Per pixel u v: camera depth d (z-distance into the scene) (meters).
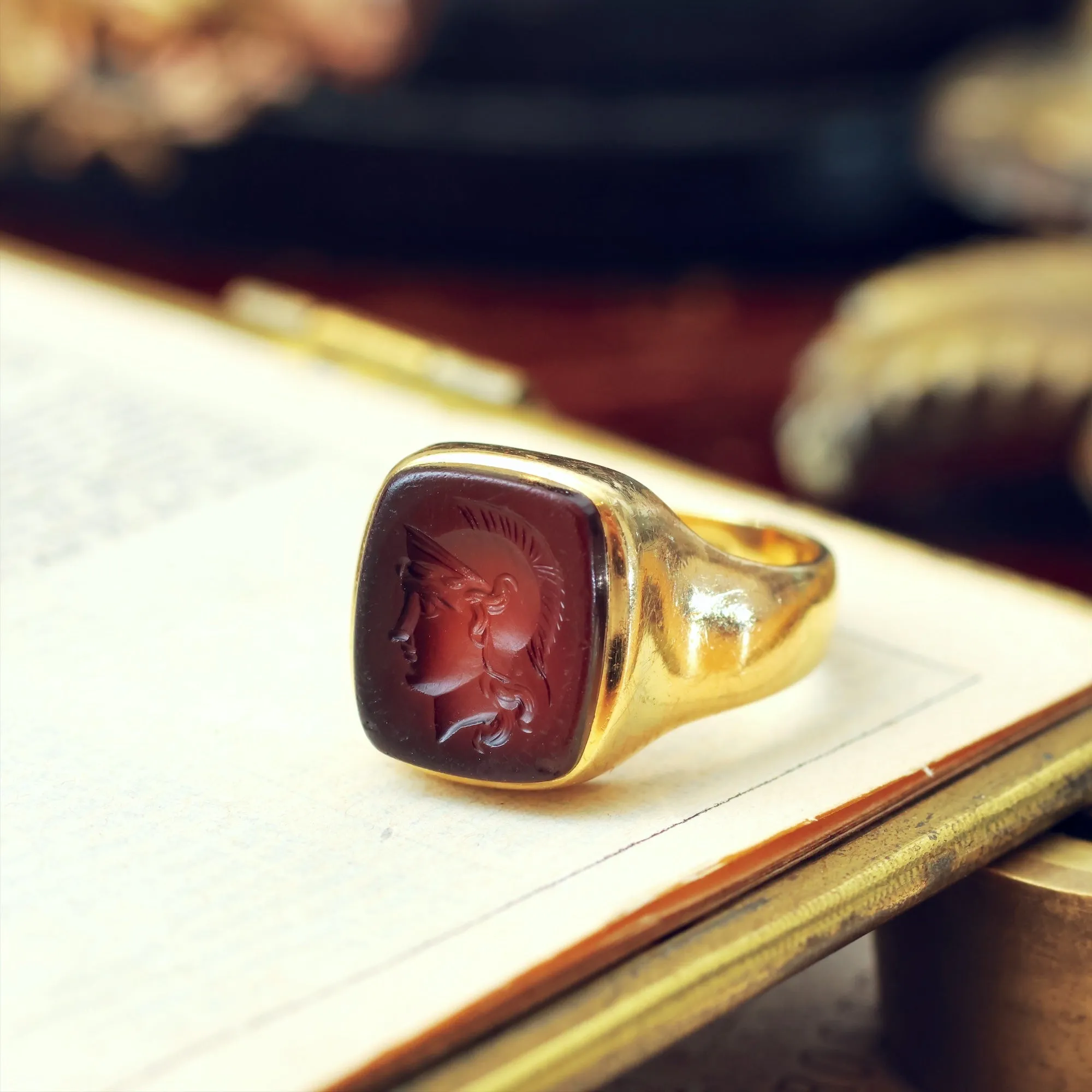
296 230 0.76
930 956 0.18
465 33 0.71
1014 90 0.50
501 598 0.17
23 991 0.16
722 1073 0.19
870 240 0.76
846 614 0.19
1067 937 0.17
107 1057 0.15
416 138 0.73
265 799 0.17
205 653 0.19
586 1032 0.16
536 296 0.72
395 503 0.17
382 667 0.17
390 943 0.16
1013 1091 0.18
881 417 0.43
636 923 0.16
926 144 0.68
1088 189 0.45
